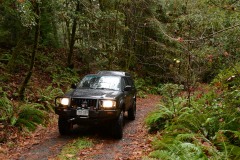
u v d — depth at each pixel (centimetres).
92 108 835
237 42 818
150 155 618
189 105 980
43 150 762
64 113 846
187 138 709
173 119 884
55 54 2044
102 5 2188
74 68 1948
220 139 642
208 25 934
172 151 618
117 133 864
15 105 1078
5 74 1349
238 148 605
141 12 2456
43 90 1388
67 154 716
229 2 708
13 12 1298
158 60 2772
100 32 2095
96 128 1020
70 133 940
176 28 1997
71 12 1650
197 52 912
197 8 1063
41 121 1034
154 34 2680
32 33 1847
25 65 1590
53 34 2203
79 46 2425
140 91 2242
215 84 959
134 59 2848
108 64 2244
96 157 700
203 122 802
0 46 1670
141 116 1338
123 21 2384
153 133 936
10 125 898
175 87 1019
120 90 985
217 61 976
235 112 733
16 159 692
